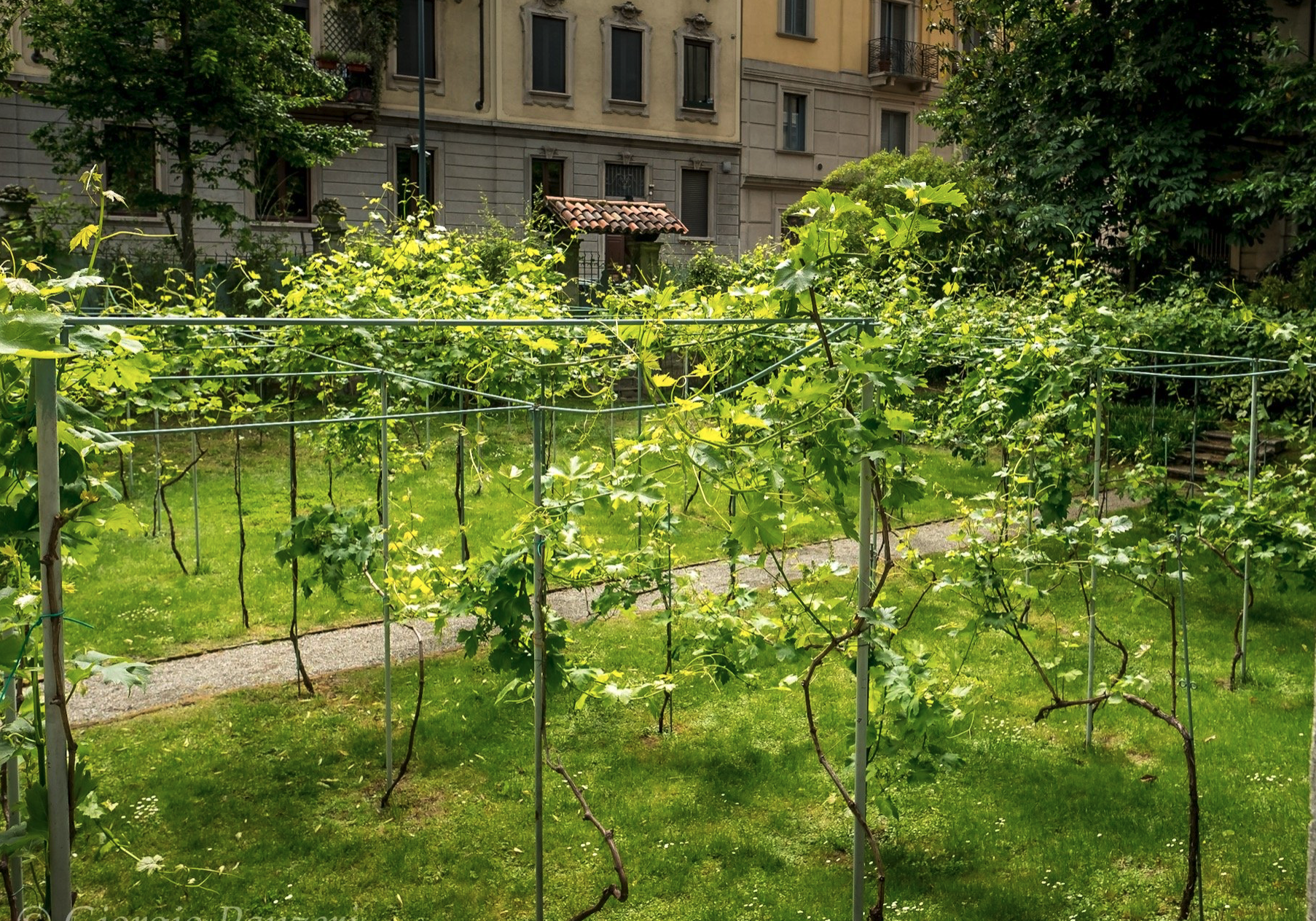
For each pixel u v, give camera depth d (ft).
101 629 25.57
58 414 10.59
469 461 42.16
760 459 13.35
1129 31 57.93
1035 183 59.00
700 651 18.99
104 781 18.69
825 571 18.63
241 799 18.44
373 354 27.43
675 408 13.53
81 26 52.85
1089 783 19.19
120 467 34.73
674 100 94.53
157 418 31.86
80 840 16.75
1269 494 23.39
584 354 29.91
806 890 16.01
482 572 15.23
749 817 18.16
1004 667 24.54
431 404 34.63
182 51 55.21
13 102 67.51
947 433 31.68
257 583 29.19
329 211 67.51
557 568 15.34
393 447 29.53
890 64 104.42
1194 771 15.08
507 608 14.93
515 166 87.76
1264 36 54.34
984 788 19.15
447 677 23.71
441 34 83.71
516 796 18.72
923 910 15.51
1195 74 53.26
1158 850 17.07
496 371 28.22
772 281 13.00
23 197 56.24
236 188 75.41
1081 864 16.69
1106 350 24.11
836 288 31.19
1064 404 24.57
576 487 15.07
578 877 16.33
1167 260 57.11
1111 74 54.90
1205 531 22.81
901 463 14.80
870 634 14.30
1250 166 54.85
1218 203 53.78
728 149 97.71
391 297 28.99
